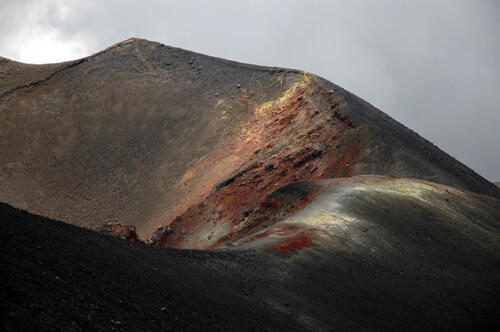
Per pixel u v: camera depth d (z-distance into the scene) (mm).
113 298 13922
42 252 14969
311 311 23328
